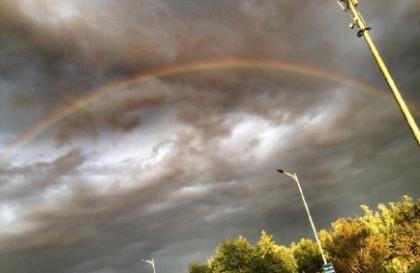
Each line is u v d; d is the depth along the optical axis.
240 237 47.09
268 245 48.50
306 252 45.78
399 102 9.61
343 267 38.00
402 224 39.66
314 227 25.78
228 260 45.41
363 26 10.42
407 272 33.06
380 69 10.06
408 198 40.59
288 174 26.98
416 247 37.00
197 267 53.25
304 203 26.55
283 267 45.41
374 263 36.22
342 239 38.91
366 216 42.59
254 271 44.66
